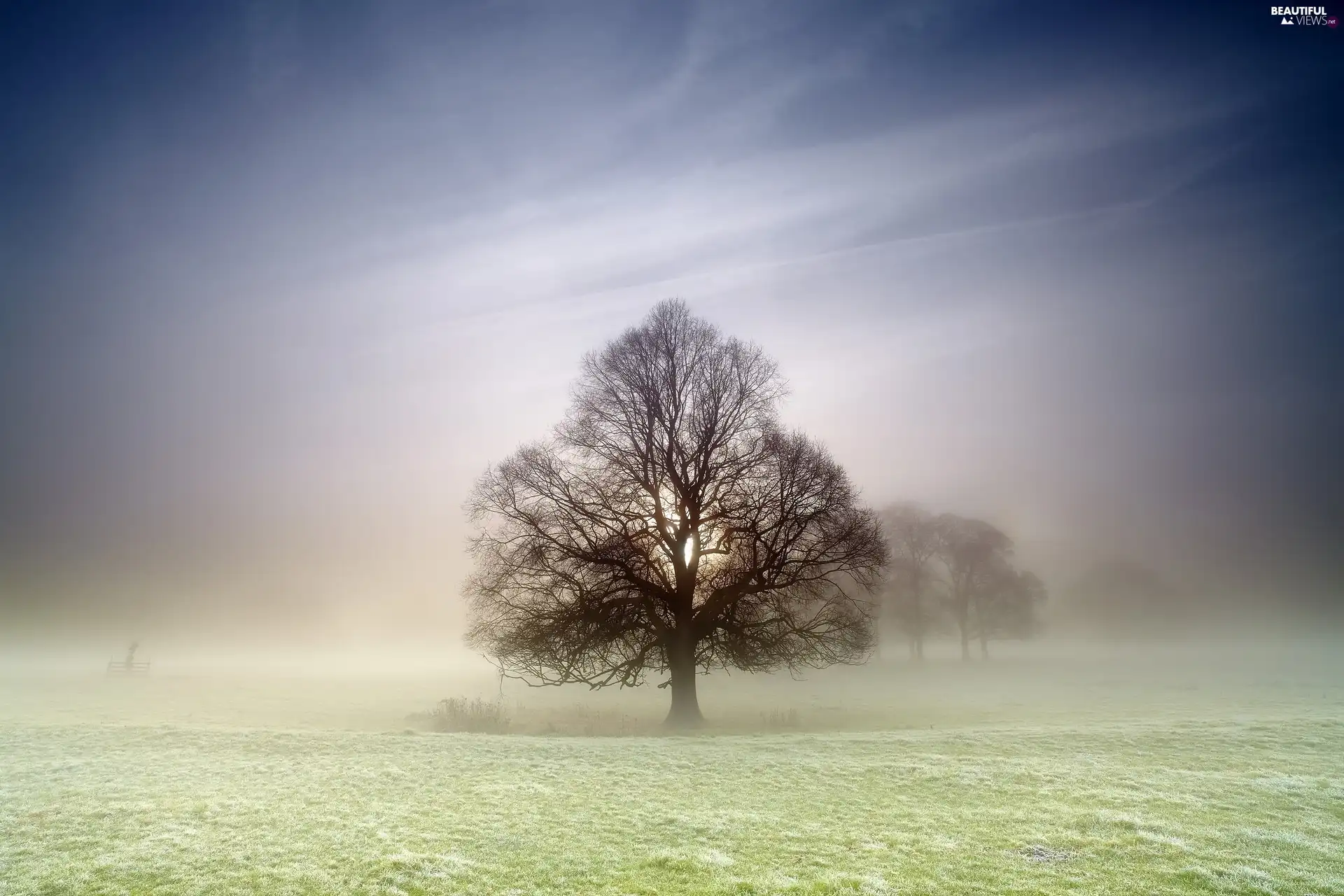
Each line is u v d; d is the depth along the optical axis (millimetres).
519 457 27672
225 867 8016
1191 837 8953
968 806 10703
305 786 12195
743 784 12414
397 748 16469
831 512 26547
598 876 7703
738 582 26062
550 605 26203
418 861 8156
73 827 9539
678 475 27875
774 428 27875
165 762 14414
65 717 26016
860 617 27734
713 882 7488
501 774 13328
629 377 28438
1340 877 7535
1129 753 15461
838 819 10016
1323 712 25312
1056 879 7523
